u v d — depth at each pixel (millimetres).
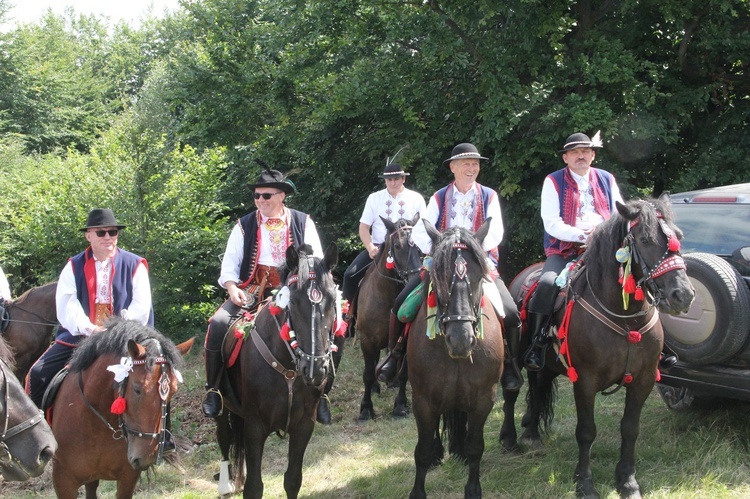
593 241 4965
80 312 4746
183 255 12250
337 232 12570
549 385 6020
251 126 13102
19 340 7793
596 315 4852
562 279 5223
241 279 5285
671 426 6191
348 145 12461
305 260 4344
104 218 4766
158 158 12055
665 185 10664
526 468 5609
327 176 12273
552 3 9422
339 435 7082
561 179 5598
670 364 5258
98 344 4215
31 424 3580
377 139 11641
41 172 16828
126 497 4465
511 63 9766
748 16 9922
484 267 4320
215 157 13336
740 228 5574
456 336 4160
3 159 18453
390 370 5461
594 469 5406
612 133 9102
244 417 4727
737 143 10000
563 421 6797
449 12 9969
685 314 5301
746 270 5387
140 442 3811
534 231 10039
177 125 13336
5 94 26750
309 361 4148
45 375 4785
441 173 10992
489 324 4750
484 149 10406
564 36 10047
